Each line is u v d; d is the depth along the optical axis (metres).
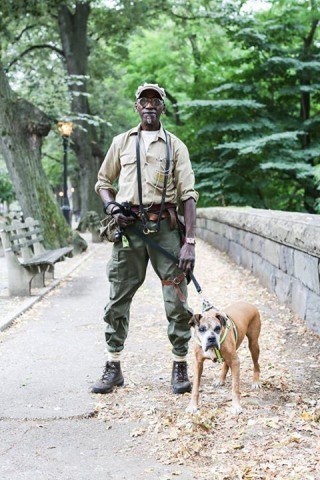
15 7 19.06
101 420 3.92
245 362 5.05
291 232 6.45
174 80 27.06
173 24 27.98
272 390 4.34
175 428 3.69
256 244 9.14
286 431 3.56
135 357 5.36
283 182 22.83
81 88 23.48
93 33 26.33
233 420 3.77
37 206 13.64
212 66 24.47
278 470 3.08
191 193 4.35
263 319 6.57
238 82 22.78
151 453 3.41
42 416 3.96
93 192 24.22
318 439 3.42
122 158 4.36
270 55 21.97
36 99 18.11
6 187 30.25
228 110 21.91
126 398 4.30
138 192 4.27
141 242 4.36
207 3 22.84
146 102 4.27
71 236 14.16
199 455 3.35
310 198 21.52
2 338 6.15
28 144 13.72
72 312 7.41
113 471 3.22
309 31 22.05
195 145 23.59
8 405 4.19
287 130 22.14
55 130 24.08
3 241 8.33
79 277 10.36
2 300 8.09
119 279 4.41
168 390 4.45
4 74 13.60
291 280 6.80
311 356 5.12
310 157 20.42
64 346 5.81
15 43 25.34
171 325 4.43
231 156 22.09
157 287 9.09
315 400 4.06
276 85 22.64
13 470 3.25
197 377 3.94
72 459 3.37
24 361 5.31
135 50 28.47
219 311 3.88
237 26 21.56
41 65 25.12
